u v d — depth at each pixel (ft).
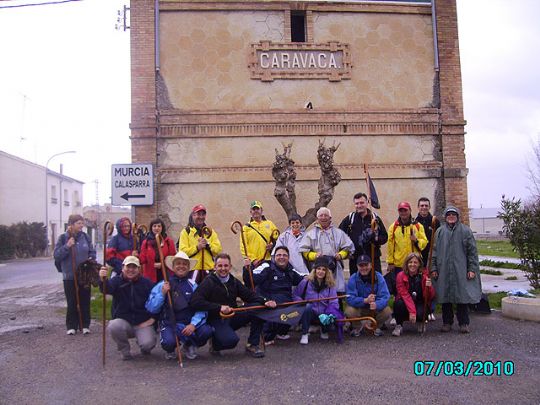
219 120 34.96
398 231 25.96
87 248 25.53
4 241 111.45
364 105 36.47
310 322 22.88
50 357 20.80
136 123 34.45
